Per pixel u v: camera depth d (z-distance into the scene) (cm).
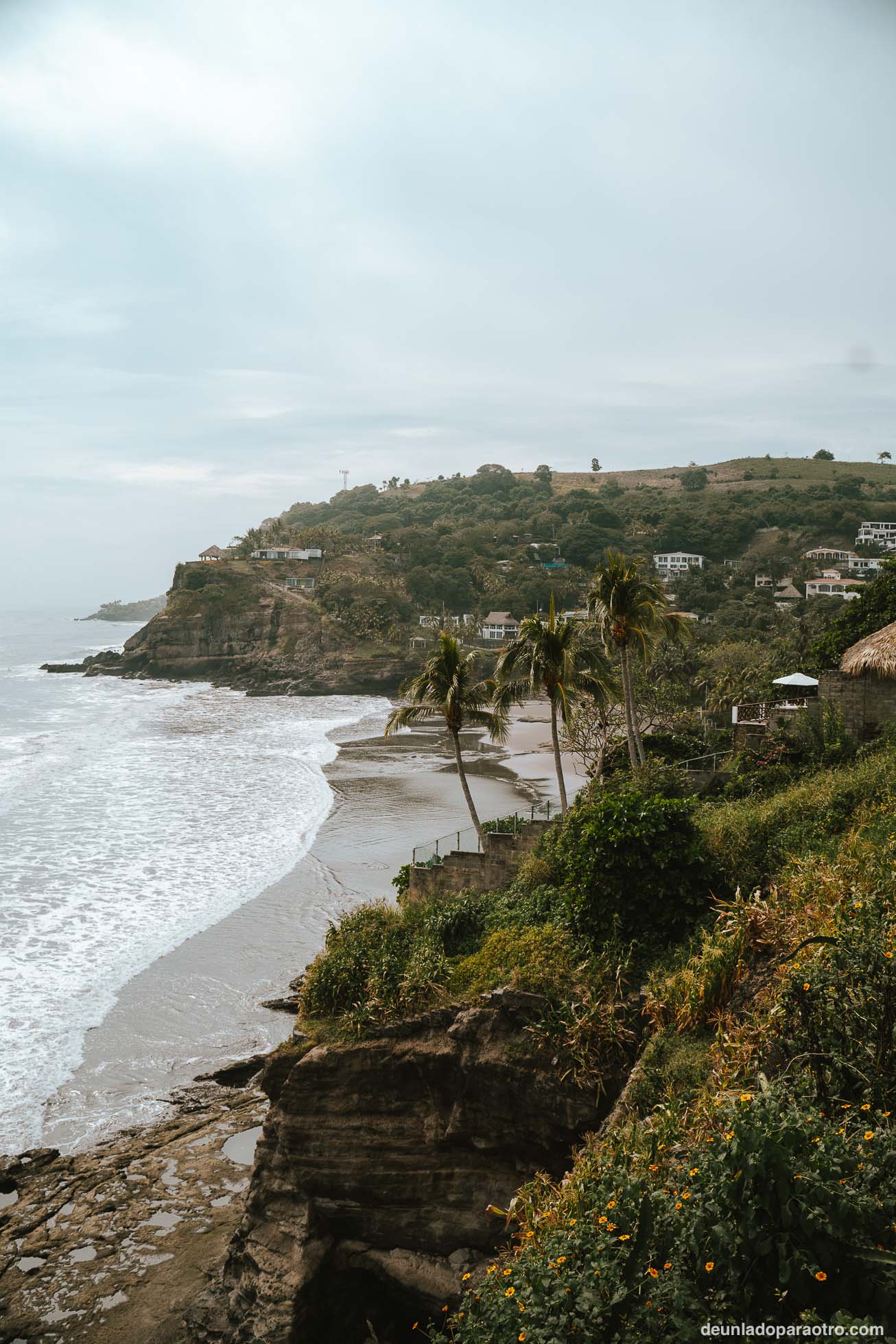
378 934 2150
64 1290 1664
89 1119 2128
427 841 4488
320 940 3134
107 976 2825
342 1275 1683
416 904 2450
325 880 3831
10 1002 2631
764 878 1764
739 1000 1328
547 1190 1132
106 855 4184
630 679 3047
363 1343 1642
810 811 1988
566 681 2777
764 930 1395
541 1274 673
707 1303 590
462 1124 1603
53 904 3459
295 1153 1689
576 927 1830
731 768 2719
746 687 6009
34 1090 2217
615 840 1789
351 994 1848
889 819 1725
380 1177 1652
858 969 868
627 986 1627
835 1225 578
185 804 5369
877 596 3675
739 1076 1018
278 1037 2475
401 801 5516
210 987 2762
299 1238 1655
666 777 2472
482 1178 1609
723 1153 646
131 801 5419
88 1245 1772
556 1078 1528
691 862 1772
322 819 4994
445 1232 1611
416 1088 1664
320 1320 1639
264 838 4547
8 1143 2039
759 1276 591
